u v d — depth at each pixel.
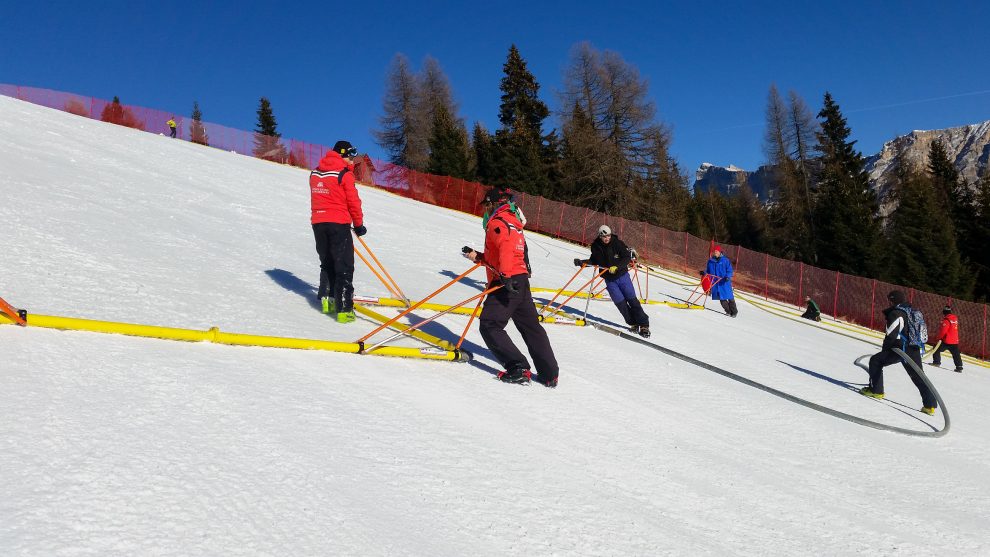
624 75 48.94
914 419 6.97
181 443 2.85
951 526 3.81
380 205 19.92
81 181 10.41
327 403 3.74
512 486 3.14
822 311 25.42
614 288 8.82
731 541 3.06
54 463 2.47
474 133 60.66
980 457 5.71
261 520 2.37
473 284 10.30
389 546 2.38
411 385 4.48
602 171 47.69
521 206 32.44
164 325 4.66
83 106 38.44
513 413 4.35
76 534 2.06
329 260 6.23
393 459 3.16
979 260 45.56
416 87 61.12
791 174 57.75
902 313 7.71
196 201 11.58
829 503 3.82
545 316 8.29
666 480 3.66
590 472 3.55
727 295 14.61
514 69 58.03
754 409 5.76
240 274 7.03
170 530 2.19
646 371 6.46
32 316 3.92
